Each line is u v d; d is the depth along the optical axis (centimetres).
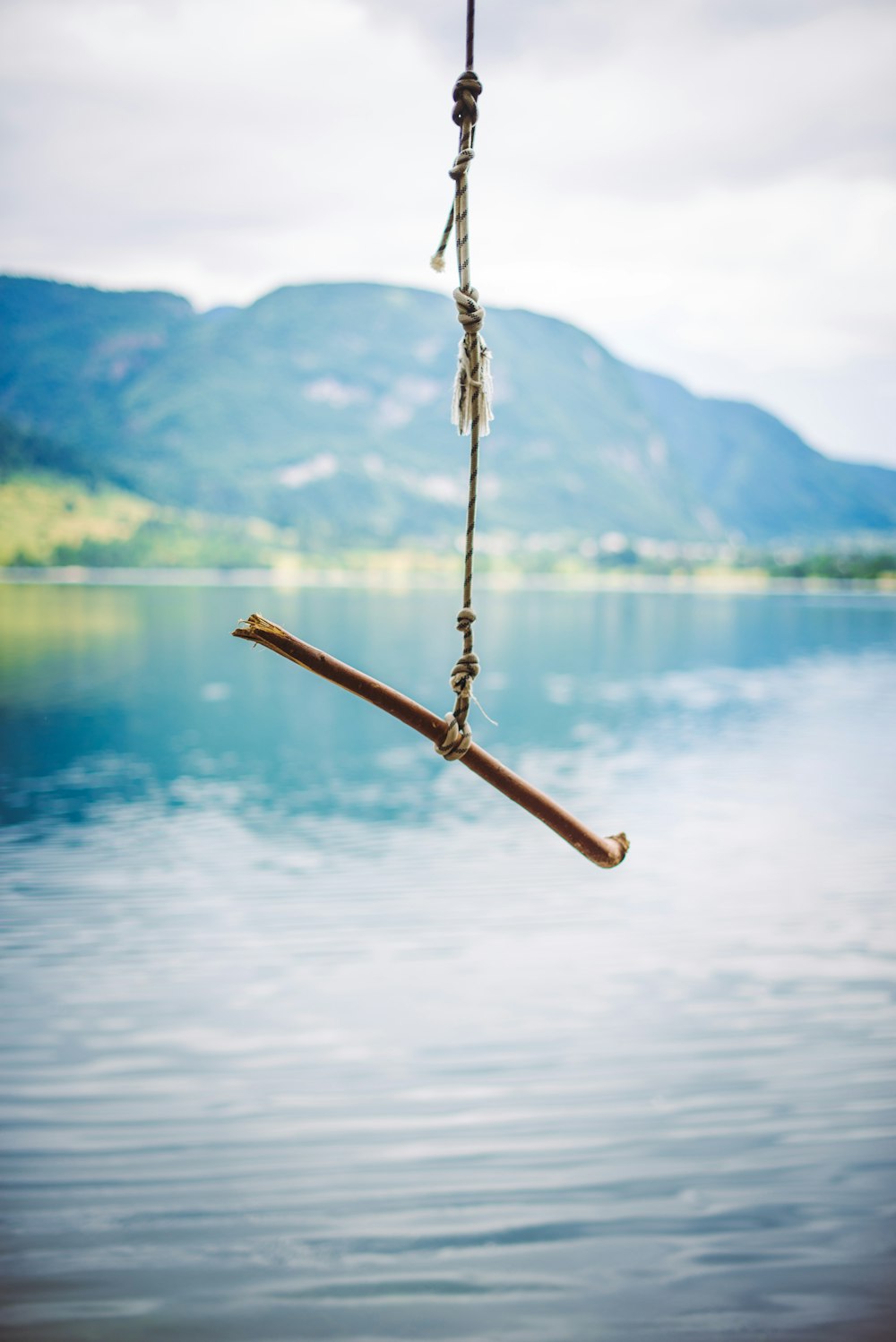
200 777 2353
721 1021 937
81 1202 673
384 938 1164
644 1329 575
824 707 3681
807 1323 570
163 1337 560
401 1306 588
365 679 272
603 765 2494
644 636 7281
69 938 1158
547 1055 873
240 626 264
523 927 1206
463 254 282
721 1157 720
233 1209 668
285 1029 923
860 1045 885
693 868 1490
